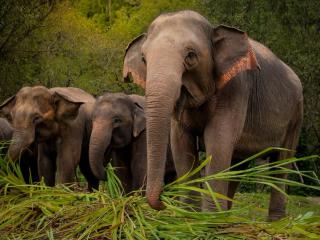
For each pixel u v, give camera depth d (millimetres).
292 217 6879
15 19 27000
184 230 6438
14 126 14383
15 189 8383
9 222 7207
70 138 15375
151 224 6555
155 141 7277
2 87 27938
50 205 7371
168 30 8500
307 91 27703
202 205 9516
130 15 53938
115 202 7004
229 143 9594
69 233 6715
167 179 16672
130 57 9242
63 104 15086
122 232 6484
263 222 6609
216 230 6469
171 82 7730
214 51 9023
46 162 15625
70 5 31625
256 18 29156
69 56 34562
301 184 6891
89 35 37344
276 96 11156
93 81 35781
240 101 9781
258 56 11031
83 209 7121
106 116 15586
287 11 29188
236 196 14156
